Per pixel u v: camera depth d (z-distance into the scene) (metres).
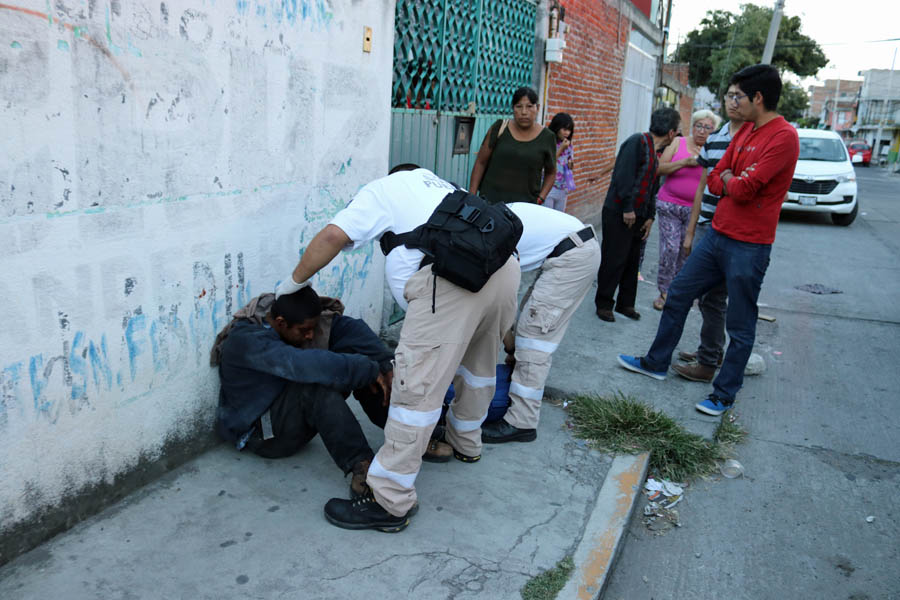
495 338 3.03
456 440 3.32
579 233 3.46
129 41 2.49
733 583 2.86
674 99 21.41
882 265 9.23
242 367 3.04
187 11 2.72
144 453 2.90
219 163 3.02
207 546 2.60
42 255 2.30
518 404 3.56
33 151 2.21
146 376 2.83
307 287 3.05
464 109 5.96
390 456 2.68
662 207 5.95
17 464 2.37
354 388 3.03
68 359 2.47
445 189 2.88
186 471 3.08
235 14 2.97
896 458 3.90
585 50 9.04
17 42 2.11
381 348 3.35
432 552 2.67
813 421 4.31
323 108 3.68
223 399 3.25
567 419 3.95
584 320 5.70
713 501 3.43
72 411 2.53
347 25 3.76
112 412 2.70
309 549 2.63
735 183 3.82
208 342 3.14
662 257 6.03
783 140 3.69
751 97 3.75
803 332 6.08
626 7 10.80
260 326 3.14
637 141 5.25
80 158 2.38
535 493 3.15
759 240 3.88
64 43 2.25
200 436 3.20
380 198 2.75
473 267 2.50
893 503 3.47
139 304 2.72
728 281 3.99
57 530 2.57
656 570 2.91
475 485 3.17
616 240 5.48
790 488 3.57
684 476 3.61
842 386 4.88
